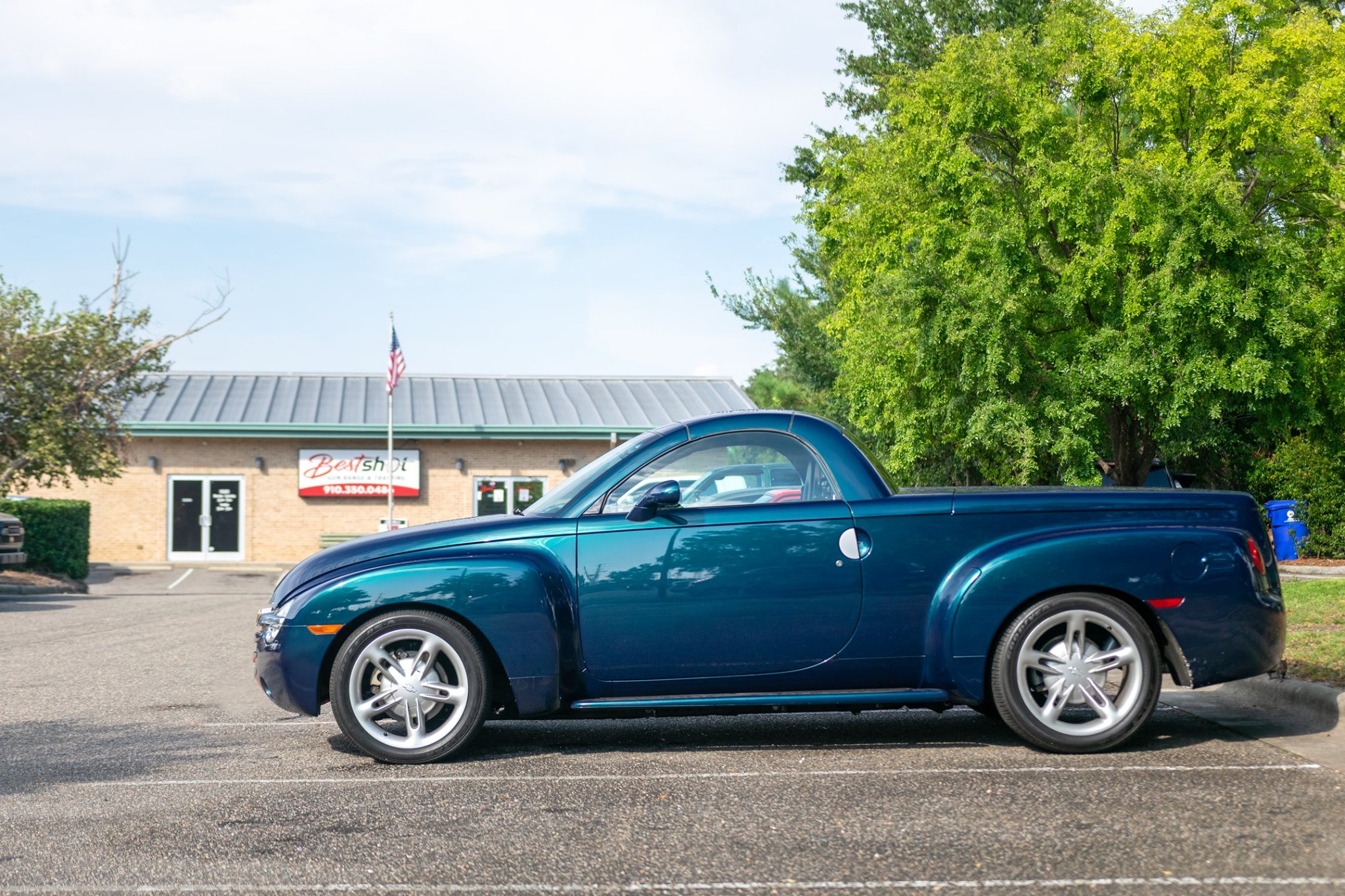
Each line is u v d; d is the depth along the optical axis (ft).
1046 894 11.58
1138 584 18.31
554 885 12.12
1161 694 23.93
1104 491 19.20
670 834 13.91
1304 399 50.26
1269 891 11.55
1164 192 48.32
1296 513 64.75
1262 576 18.80
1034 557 18.29
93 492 98.53
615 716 19.27
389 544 19.10
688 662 18.52
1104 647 18.54
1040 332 54.19
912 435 56.08
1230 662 18.43
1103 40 54.13
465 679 18.33
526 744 19.75
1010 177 57.36
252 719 22.54
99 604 56.90
